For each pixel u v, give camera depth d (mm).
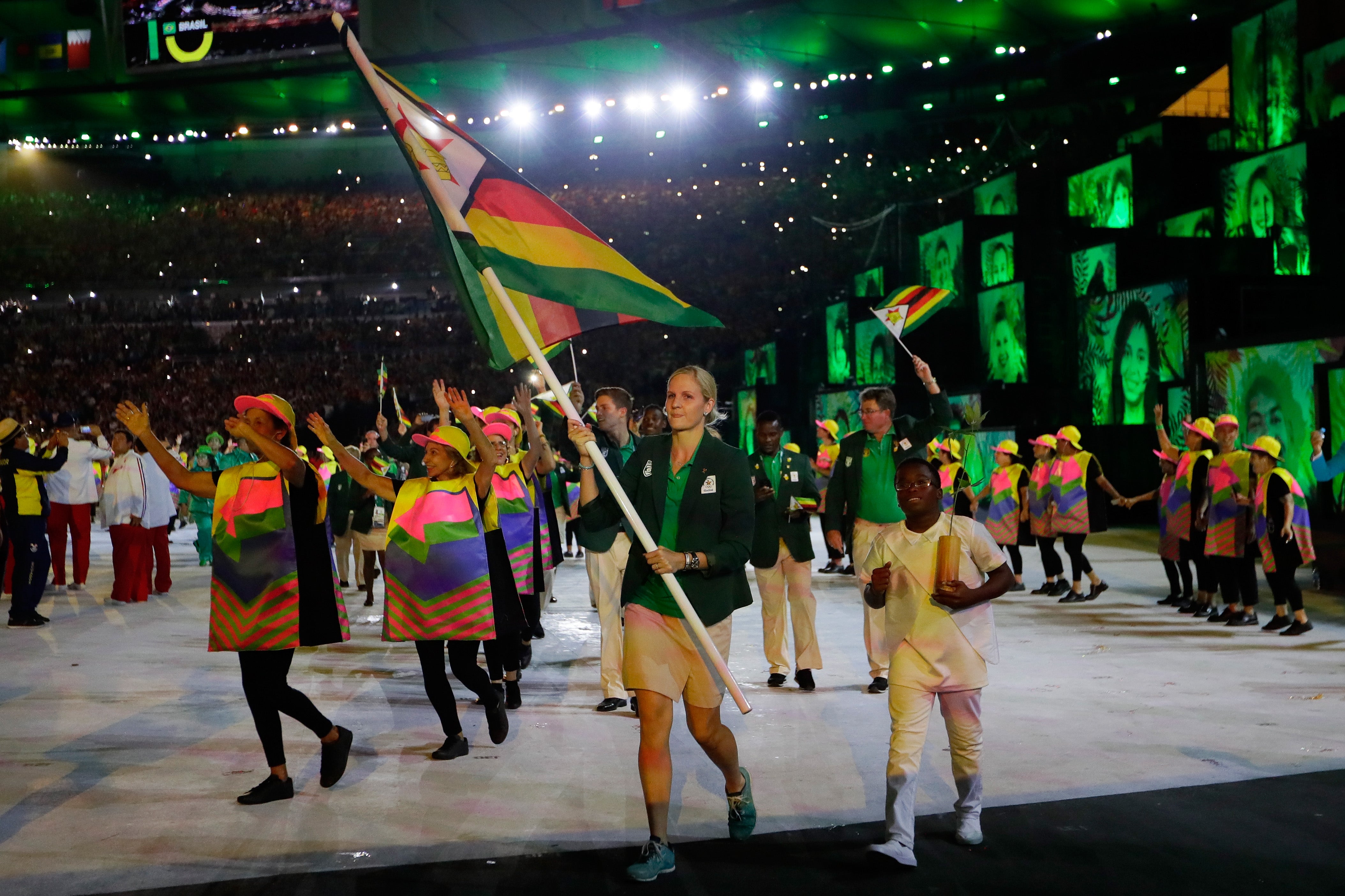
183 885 3973
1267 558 9719
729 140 45969
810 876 4012
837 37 37250
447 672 7945
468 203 5098
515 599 6012
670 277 43969
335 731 5168
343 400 43594
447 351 45281
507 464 6836
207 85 42531
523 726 6449
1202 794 4930
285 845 4395
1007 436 21859
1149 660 8375
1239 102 28250
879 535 4531
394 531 5605
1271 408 15609
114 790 5188
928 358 28641
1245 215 25500
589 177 47812
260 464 5082
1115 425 23078
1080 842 4324
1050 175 32750
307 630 4977
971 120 41656
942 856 4191
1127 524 21703
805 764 5508
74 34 40750
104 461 19047
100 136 49219
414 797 5031
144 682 7863
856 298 31672
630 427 8438
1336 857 4133
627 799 4984
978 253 29734
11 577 13500
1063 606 11586
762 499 7227
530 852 4297
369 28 34844
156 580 13320
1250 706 6746
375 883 3977
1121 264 24125
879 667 7203
